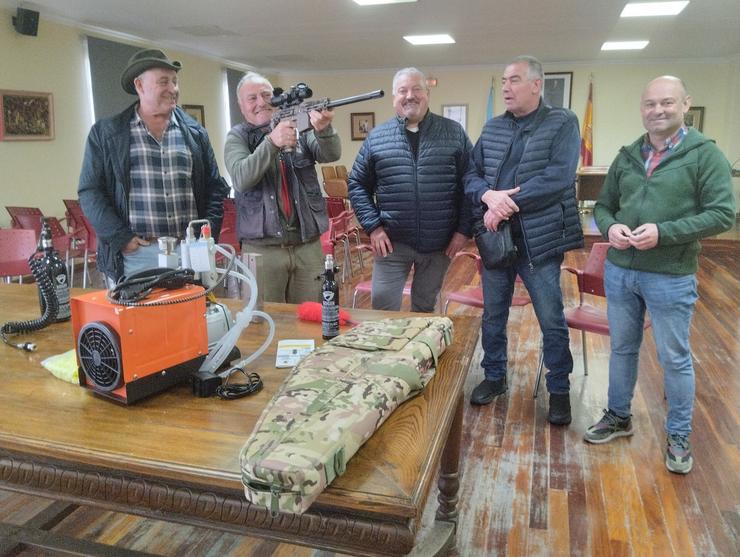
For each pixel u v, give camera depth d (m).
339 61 10.34
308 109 2.25
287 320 1.77
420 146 2.75
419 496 0.91
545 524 2.00
